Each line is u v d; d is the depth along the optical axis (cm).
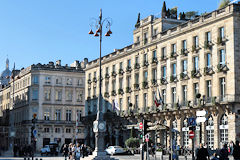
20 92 12125
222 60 5812
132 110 7794
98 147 3888
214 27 5944
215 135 5709
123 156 6034
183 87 6556
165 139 6825
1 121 14162
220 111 5684
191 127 2939
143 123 3164
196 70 6244
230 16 5662
